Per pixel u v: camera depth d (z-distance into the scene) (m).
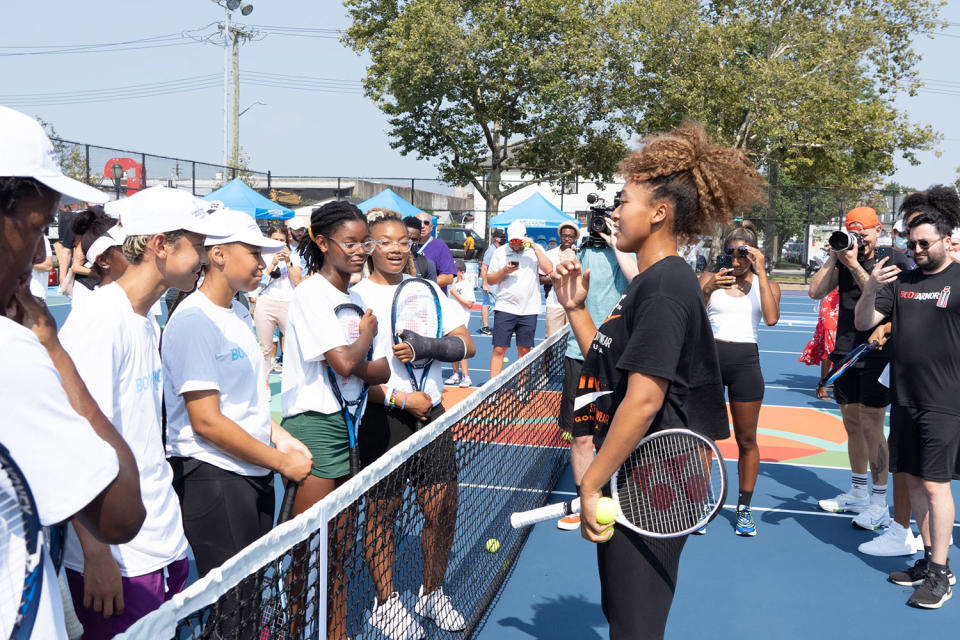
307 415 3.48
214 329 2.77
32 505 1.16
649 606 2.38
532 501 5.59
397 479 2.92
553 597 4.33
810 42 28.83
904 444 4.38
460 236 30.81
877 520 5.46
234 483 2.84
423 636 3.39
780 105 28.98
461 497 4.10
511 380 4.96
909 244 4.26
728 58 29.80
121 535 1.39
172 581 2.55
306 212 17.47
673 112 29.98
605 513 2.25
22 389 1.13
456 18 30.19
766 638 3.91
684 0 29.22
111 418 2.18
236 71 37.44
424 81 30.14
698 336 2.30
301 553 2.11
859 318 4.72
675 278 2.24
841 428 8.55
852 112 29.42
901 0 28.84
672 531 2.35
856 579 4.65
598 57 29.05
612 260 5.64
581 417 2.49
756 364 5.18
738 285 5.18
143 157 21.12
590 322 2.93
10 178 1.18
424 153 32.09
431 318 4.00
